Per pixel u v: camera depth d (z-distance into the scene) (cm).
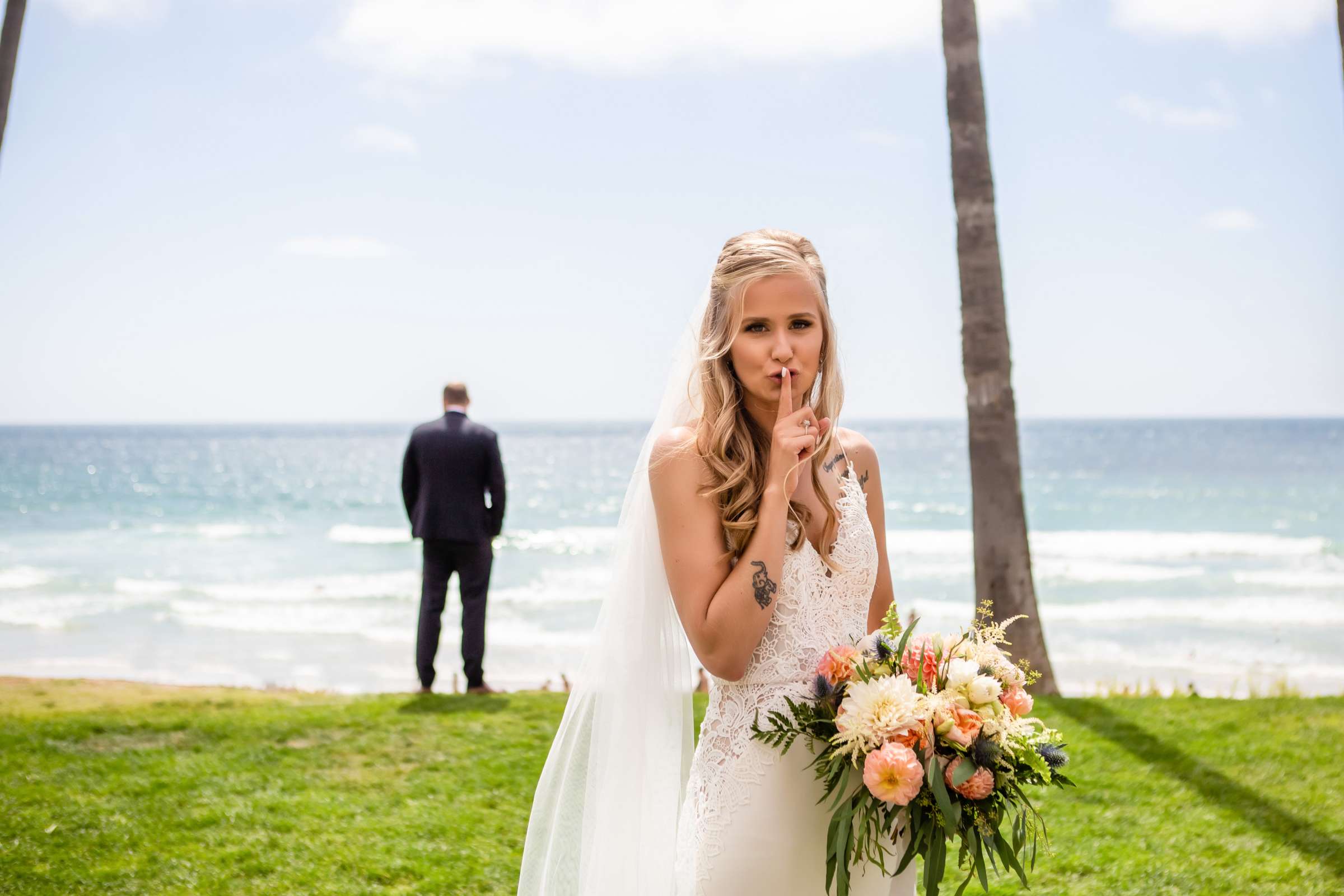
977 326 761
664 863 230
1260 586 2327
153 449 12088
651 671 237
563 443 12325
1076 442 10875
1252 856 449
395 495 5312
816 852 214
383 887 424
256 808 520
